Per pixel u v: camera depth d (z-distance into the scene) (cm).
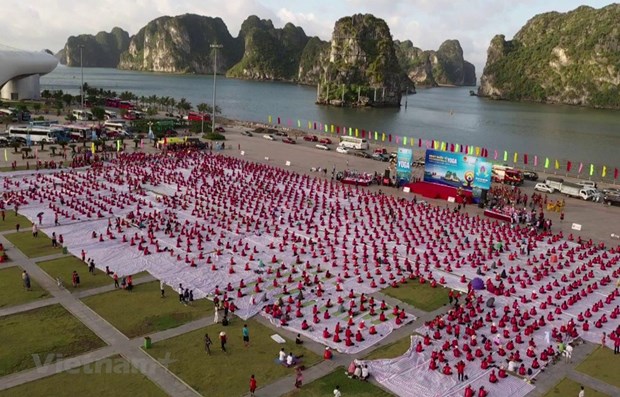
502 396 4028
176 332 4797
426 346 4709
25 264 6172
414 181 11094
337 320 5147
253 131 18488
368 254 6994
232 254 6769
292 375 4206
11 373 4056
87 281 5797
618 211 9925
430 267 6625
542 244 7694
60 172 10619
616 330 5003
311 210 8894
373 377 4206
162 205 8775
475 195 9812
